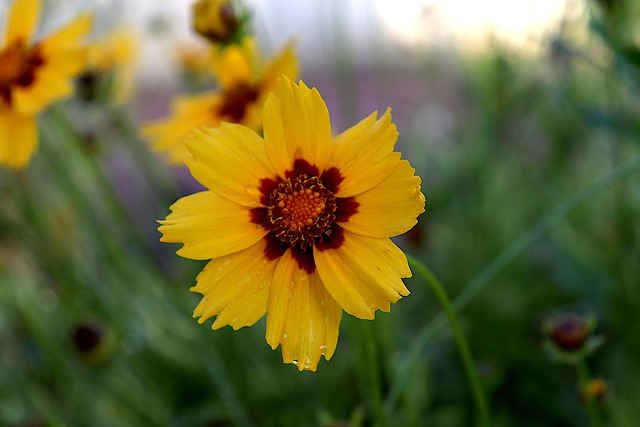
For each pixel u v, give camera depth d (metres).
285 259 0.18
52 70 0.24
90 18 0.25
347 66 0.33
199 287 0.17
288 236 0.18
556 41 0.29
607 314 0.30
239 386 0.29
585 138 0.36
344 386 0.30
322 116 0.17
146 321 0.30
